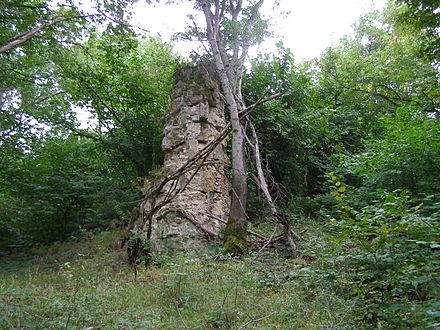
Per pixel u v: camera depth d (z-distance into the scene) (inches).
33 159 614.9
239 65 481.7
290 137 573.6
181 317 181.8
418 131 333.7
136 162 633.6
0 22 442.6
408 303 149.1
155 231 388.2
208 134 426.0
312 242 342.0
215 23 450.0
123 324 175.0
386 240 155.2
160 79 676.7
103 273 313.3
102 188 614.2
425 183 315.9
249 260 290.4
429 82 551.8
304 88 633.6
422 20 412.2
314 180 643.5
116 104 678.5
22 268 422.0
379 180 354.6
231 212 369.1
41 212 552.4
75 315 185.0
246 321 182.1
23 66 539.5
